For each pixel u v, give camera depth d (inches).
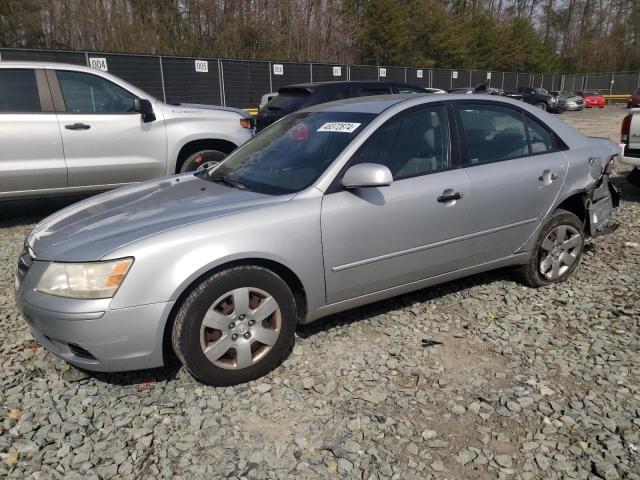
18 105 237.5
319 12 1444.4
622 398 113.8
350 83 361.4
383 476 93.4
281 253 118.4
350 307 135.7
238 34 1295.5
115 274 105.7
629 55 2404.0
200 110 280.7
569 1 2539.4
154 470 95.2
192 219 115.6
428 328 146.1
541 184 159.9
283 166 139.5
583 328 145.9
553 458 97.5
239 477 93.4
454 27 1829.5
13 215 281.1
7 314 159.0
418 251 139.9
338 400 114.3
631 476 92.2
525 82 1630.2
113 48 1152.8
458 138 148.5
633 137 288.7
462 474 94.0
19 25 1106.1
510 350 134.0
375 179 120.4
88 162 250.5
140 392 117.9
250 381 120.8
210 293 111.3
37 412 111.8
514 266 167.5
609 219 186.9
